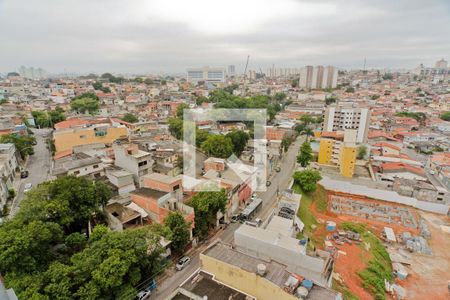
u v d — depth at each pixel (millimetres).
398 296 31656
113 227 31875
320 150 73625
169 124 84562
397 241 43062
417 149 86750
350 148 62562
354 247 39375
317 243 39531
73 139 60094
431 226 47344
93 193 32500
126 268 22188
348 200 56125
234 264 21672
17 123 75312
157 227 28906
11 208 39094
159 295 26578
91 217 33281
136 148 46625
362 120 83125
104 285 21281
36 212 27375
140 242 24688
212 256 22797
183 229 30406
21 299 18547
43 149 68188
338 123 87938
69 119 83375
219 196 36688
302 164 65062
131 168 44281
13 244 21391
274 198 49531
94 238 26984
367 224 47438
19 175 51125
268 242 26594
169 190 35625
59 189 31078
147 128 80312
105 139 64375
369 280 32031
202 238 35875
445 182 59281
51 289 19766
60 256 26047
